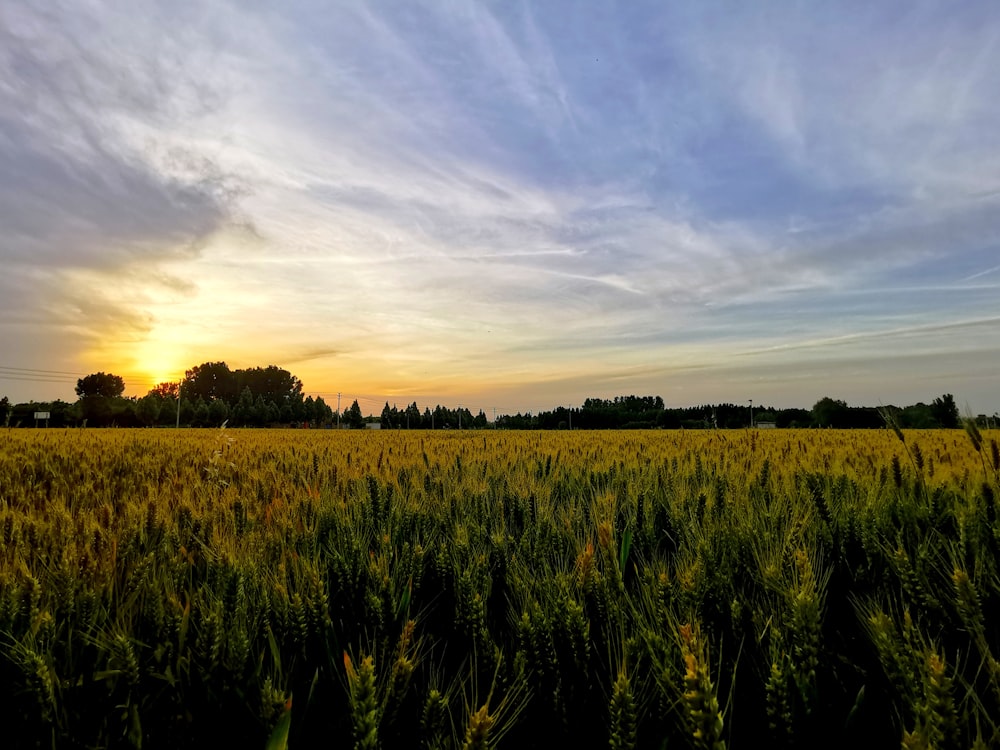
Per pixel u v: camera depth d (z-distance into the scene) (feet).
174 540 12.03
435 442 56.44
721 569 8.87
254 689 6.11
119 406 283.59
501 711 5.99
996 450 14.01
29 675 5.61
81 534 12.42
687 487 17.61
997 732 5.23
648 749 5.54
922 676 5.46
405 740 5.82
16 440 57.93
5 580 8.14
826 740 5.38
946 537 10.77
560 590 7.39
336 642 7.03
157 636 6.95
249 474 25.07
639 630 6.93
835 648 7.14
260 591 8.52
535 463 26.81
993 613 7.55
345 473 23.47
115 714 5.93
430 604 8.92
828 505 13.03
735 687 6.34
